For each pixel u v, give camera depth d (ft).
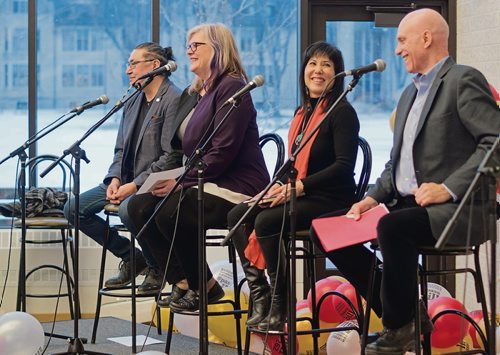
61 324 21.24
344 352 15.80
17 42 22.81
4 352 15.06
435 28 13.07
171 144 17.15
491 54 20.56
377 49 22.94
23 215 17.35
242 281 17.21
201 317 13.60
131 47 23.04
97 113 22.88
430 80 13.12
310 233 13.83
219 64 15.98
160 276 18.35
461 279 21.89
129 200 16.35
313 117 14.80
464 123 12.51
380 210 13.30
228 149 15.42
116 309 22.58
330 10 22.86
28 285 22.25
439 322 15.70
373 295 14.10
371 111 22.91
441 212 12.19
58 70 22.90
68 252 22.31
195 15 22.90
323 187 14.37
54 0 22.88
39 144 22.81
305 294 22.40
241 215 14.61
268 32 22.90
